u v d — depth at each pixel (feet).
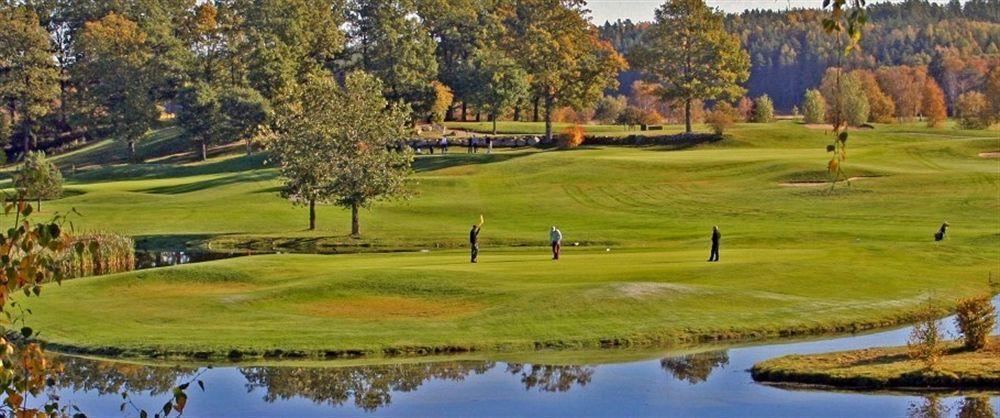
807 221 359.05
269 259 247.29
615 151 527.40
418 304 194.29
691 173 447.83
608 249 299.38
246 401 137.69
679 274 214.90
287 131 353.10
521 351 166.71
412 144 547.49
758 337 175.83
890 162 463.01
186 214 397.80
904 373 139.33
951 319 192.54
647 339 171.22
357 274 209.87
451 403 135.33
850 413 125.90
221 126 623.77
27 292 54.60
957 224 344.69
